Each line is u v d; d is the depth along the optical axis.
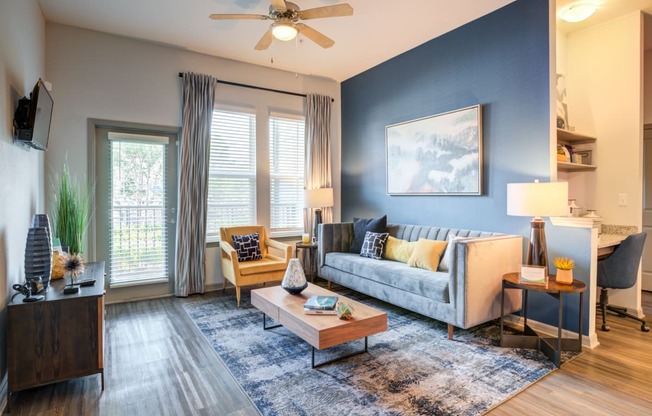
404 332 3.12
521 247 3.25
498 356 2.66
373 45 4.32
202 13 3.52
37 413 1.98
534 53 3.22
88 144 3.85
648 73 4.55
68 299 2.17
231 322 3.40
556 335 3.06
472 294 2.84
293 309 2.62
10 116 2.32
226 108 4.70
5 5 2.23
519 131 3.34
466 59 3.79
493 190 3.56
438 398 2.10
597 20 3.72
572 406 2.03
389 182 4.76
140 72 4.13
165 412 1.99
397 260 3.98
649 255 4.56
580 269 2.92
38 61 3.28
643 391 2.18
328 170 5.52
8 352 2.04
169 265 4.38
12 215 2.36
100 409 2.02
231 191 4.78
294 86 5.27
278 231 5.20
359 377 2.35
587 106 3.89
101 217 4.00
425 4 3.39
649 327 3.28
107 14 3.53
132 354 2.72
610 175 3.75
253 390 2.20
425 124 4.22
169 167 4.38
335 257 4.33
